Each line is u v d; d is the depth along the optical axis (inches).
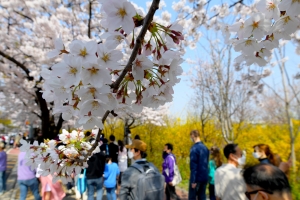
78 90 37.1
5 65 335.6
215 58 320.8
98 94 37.0
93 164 215.2
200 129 458.9
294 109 439.2
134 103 43.8
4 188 288.2
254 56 53.6
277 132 482.9
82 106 36.9
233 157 115.8
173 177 232.1
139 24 39.9
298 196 168.9
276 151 334.3
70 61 35.7
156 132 557.0
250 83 282.5
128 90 43.5
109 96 39.1
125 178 123.6
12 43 327.0
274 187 59.4
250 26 47.5
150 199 119.5
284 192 59.5
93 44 36.0
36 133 571.5
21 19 341.1
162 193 124.6
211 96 333.7
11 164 591.5
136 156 136.5
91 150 47.6
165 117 600.4
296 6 42.1
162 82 42.5
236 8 166.2
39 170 52.2
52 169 50.9
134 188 120.5
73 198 277.6
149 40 42.6
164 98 43.5
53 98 42.3
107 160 233.9
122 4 37.7
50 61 290.4
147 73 41.8
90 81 35.9
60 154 50.6
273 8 45.9
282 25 46.1
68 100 39.0
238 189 103.2
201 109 423.8
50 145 52.9
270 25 46.1
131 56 37.9
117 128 642.2
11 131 1141.7
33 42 319.6
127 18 38.2
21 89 368.8
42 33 275.6
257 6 46.8
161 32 42.4
